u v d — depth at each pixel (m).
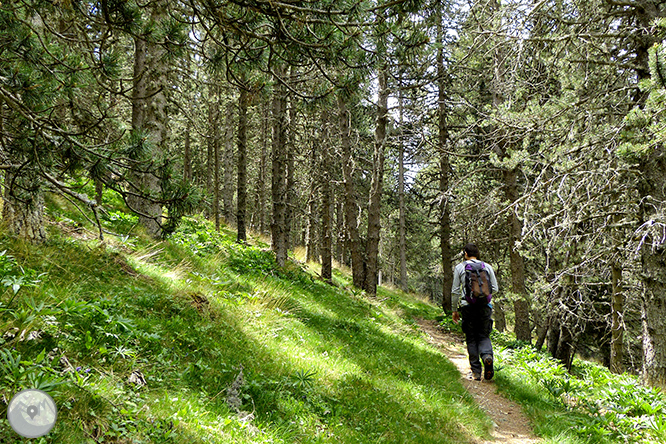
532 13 7.42
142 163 3.77
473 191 14.70
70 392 2.64
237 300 6.55
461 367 8.10
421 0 3.44
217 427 3.02
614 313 9.97
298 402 3.91
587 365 13.23
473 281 6.39
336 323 8.23
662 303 6.70
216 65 4.55
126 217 9.35
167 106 9.03
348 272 24.33
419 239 31.78
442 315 15.43
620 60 7.42
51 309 3.40
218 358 4.24
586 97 7.33
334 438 3.48
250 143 27.84
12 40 3.61
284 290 9.46
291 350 5.34
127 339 3.75
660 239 6.41
